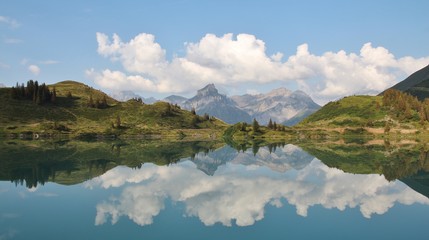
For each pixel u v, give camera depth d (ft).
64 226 141.90
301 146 627.46
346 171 300.81
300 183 242.58
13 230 136.87
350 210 167.73
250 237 129.29
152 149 545.44
